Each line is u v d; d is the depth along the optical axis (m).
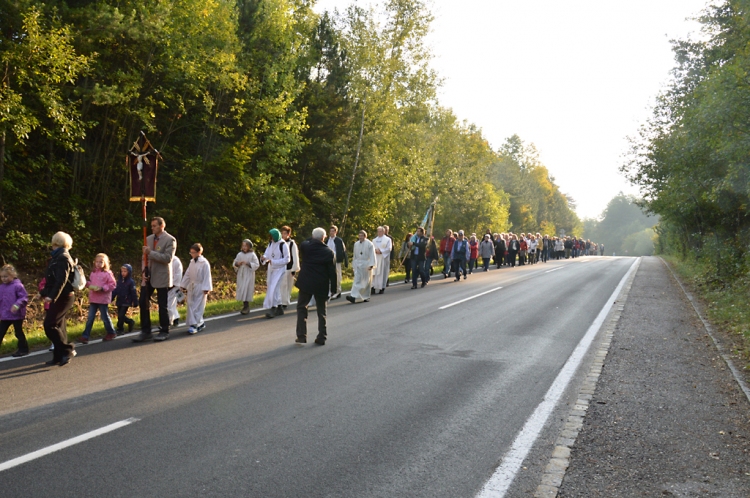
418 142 27.86
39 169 14.80
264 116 19.89
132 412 5.23
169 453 4.29
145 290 8.68
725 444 4.64
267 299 11.11
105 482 3.77
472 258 24.20
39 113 13.54
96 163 15.87
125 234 17.08
